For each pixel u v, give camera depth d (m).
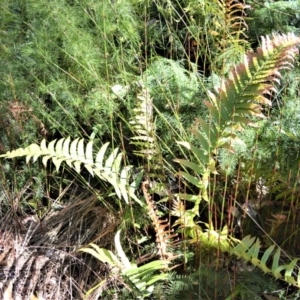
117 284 1.69
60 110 1.93
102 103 1.85
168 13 2.04
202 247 1.66
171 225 1.84
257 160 1.74
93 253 1.55
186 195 1.61
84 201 1.95
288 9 2.09
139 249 1.78
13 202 1.95
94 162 1.74
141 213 1.80
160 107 1.90
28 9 1.91
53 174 1.99
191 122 1.88
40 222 1.94
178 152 1.89
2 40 1.95
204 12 1.85
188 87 1.90
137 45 2.02
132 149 1.97
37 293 1.70
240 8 2.02
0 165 1.95
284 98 1.81
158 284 1.59
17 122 1.93
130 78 1.95
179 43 2.10
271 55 1.36
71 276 1.74
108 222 1.84
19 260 1.80
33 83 1.94
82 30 1.90
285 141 1.77
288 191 1.69
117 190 1.65
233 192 1.76
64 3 1.91
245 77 1.40
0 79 1.89
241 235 1.76
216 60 1.88
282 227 1.74
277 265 1.48
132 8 1.93
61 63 2.00
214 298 1.56
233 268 1.63
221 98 1.46
